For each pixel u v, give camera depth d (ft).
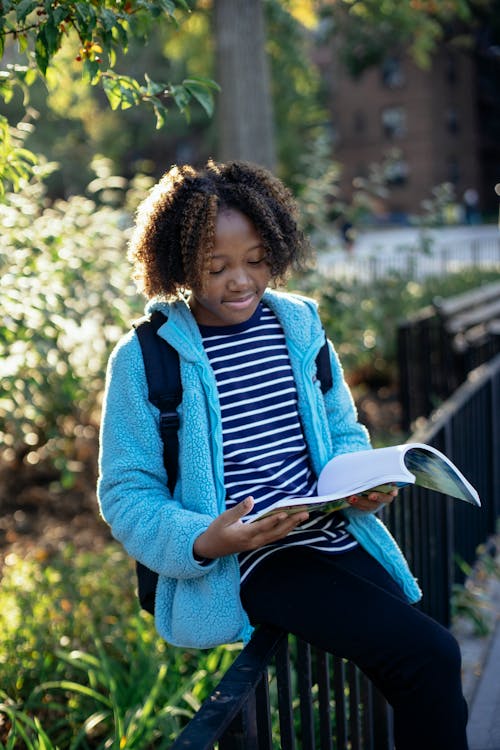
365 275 31.09
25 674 10.44
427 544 10.67
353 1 36.14
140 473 6.22
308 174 24.02
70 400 15.58
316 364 6.79
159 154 122.83
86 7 6.93
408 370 21.89
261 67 26.21
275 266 6.26
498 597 13.65
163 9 7.45
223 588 6.14
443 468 5.90
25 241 11.51
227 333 6.44
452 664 5.66
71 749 9.04
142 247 6.41
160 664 10.16
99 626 11.67
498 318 28.37
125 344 6.33
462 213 134.62
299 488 6.35
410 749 5.78
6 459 20.42
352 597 5.91
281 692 6.22
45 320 11.58
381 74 133.08
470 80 140.67
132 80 8.07
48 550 16.85
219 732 4.73
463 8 34.86
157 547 5.98
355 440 6.93
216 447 6.18
